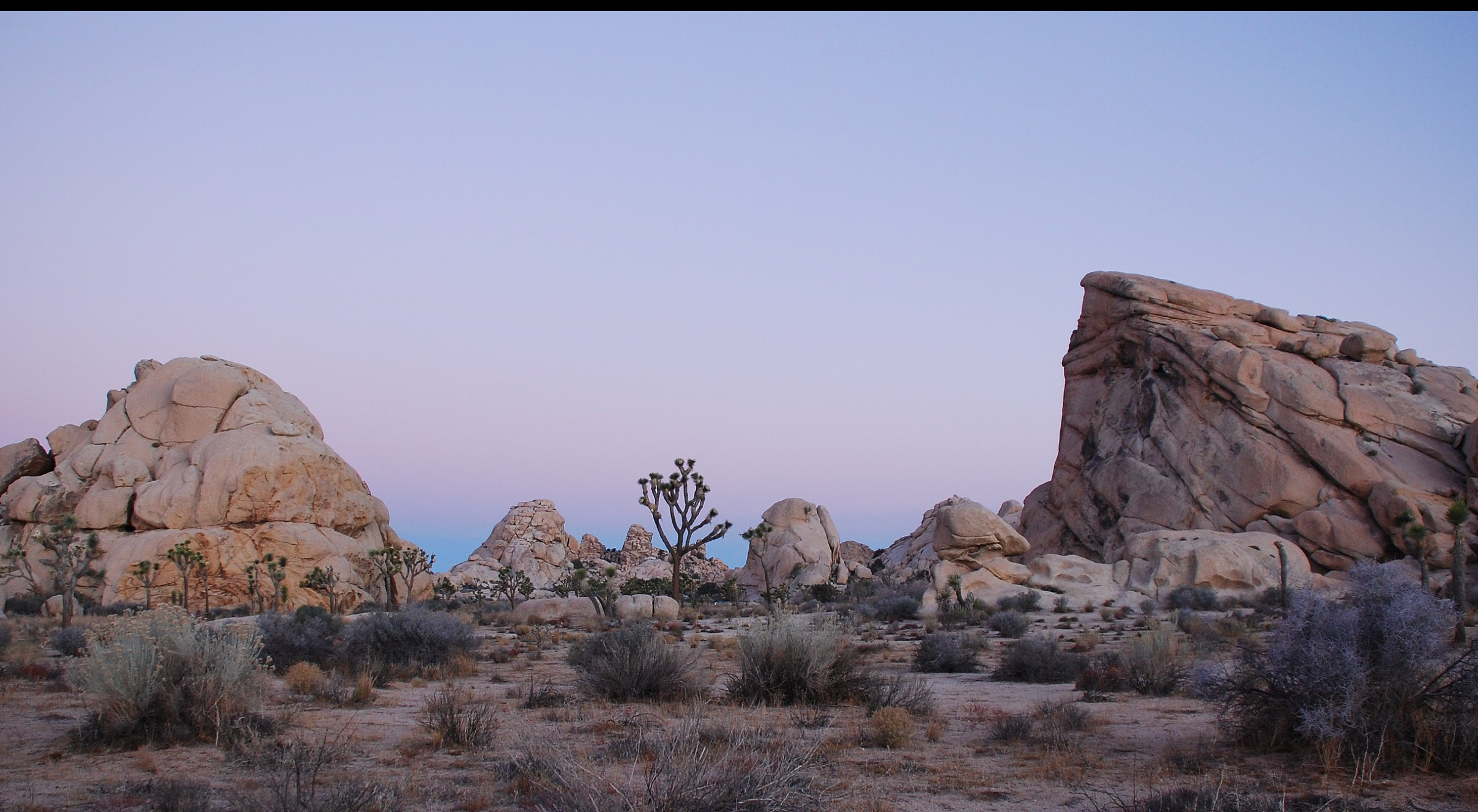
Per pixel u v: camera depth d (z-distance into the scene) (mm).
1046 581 51375
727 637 31328
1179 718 14008
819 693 15094
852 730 12445
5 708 14789
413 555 73188
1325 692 10273
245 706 12680
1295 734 10609
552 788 7945
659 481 48656
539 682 19047
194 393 76500
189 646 12266
